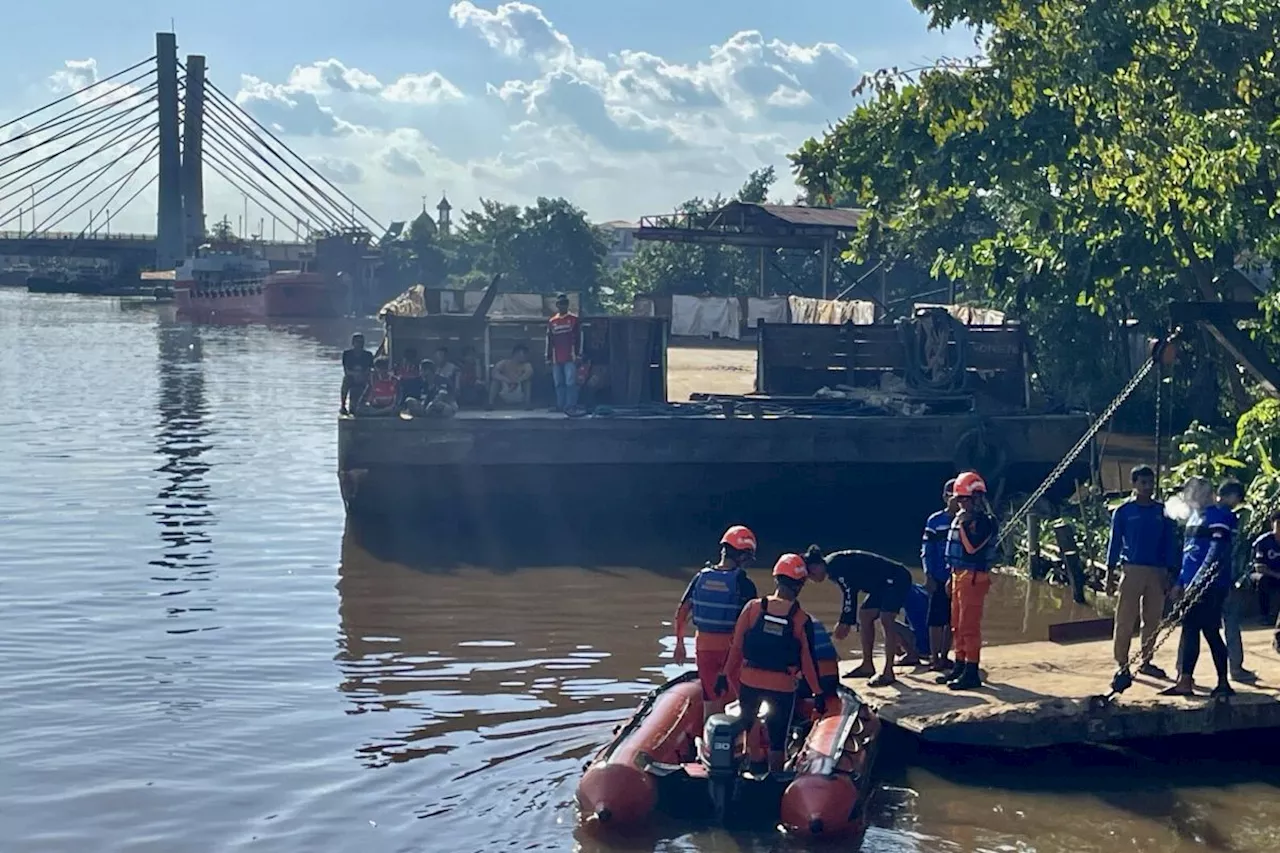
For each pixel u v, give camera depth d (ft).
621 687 45.62
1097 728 38.06
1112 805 35.73
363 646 50.11
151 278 434.30
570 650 50.08
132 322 291.38
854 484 74.90
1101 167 66.33
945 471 75.20
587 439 71.72
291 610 55.16
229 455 96.22
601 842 32.73
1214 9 60.90
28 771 37.11
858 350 81.56
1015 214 99.40
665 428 72.18
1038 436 75.05
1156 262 67.26
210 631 51.70
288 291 305.12
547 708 43.27
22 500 77.77
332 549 66.74
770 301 145.07
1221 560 38.24
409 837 33.01
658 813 34.12
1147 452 93.50
